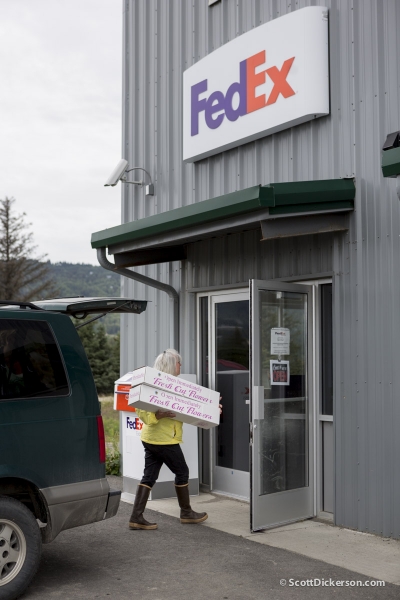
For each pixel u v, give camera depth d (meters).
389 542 6.48
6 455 5.02
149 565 5.87
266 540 6.64
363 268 6.95
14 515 5.04
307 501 7.52
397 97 6.67
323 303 7.72
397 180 5.75
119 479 9.98
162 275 10.09
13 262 50.66
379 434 6.73
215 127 8.81
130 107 11.00
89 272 199.75
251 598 5.07
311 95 7.37
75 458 5.39
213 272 9.10
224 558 6.05
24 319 5.37
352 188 7.01
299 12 7.50
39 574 5.64
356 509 6.94
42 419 5.24
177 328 9.69
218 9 9.16
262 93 8.02
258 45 8.07
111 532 6.93
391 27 6.74
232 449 8.79
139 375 6.86
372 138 6.91
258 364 7.11
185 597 5.11
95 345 33.03
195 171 9.47
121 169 10.00
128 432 8.70
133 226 8.40
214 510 7.95
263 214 6.71
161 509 7.93
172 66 10.04
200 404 7.15
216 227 7.34
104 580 5.49
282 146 8.00
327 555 6.12
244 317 8.70
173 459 7.16
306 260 7.67
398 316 6.58
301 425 7.54
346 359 7.08
